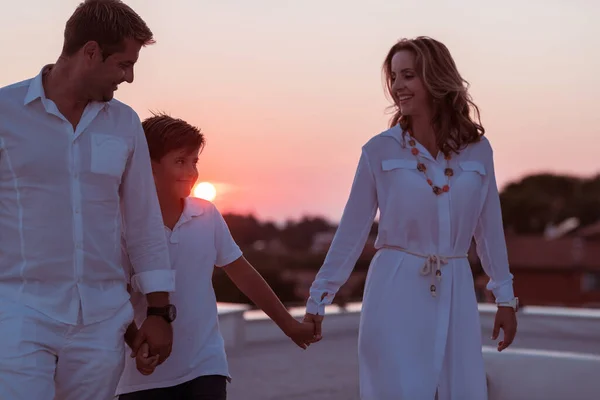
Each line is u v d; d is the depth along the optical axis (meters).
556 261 65.38
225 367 3.25
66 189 2.77
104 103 2.87
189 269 3.21
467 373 3.36
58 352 2.81
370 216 3.46
